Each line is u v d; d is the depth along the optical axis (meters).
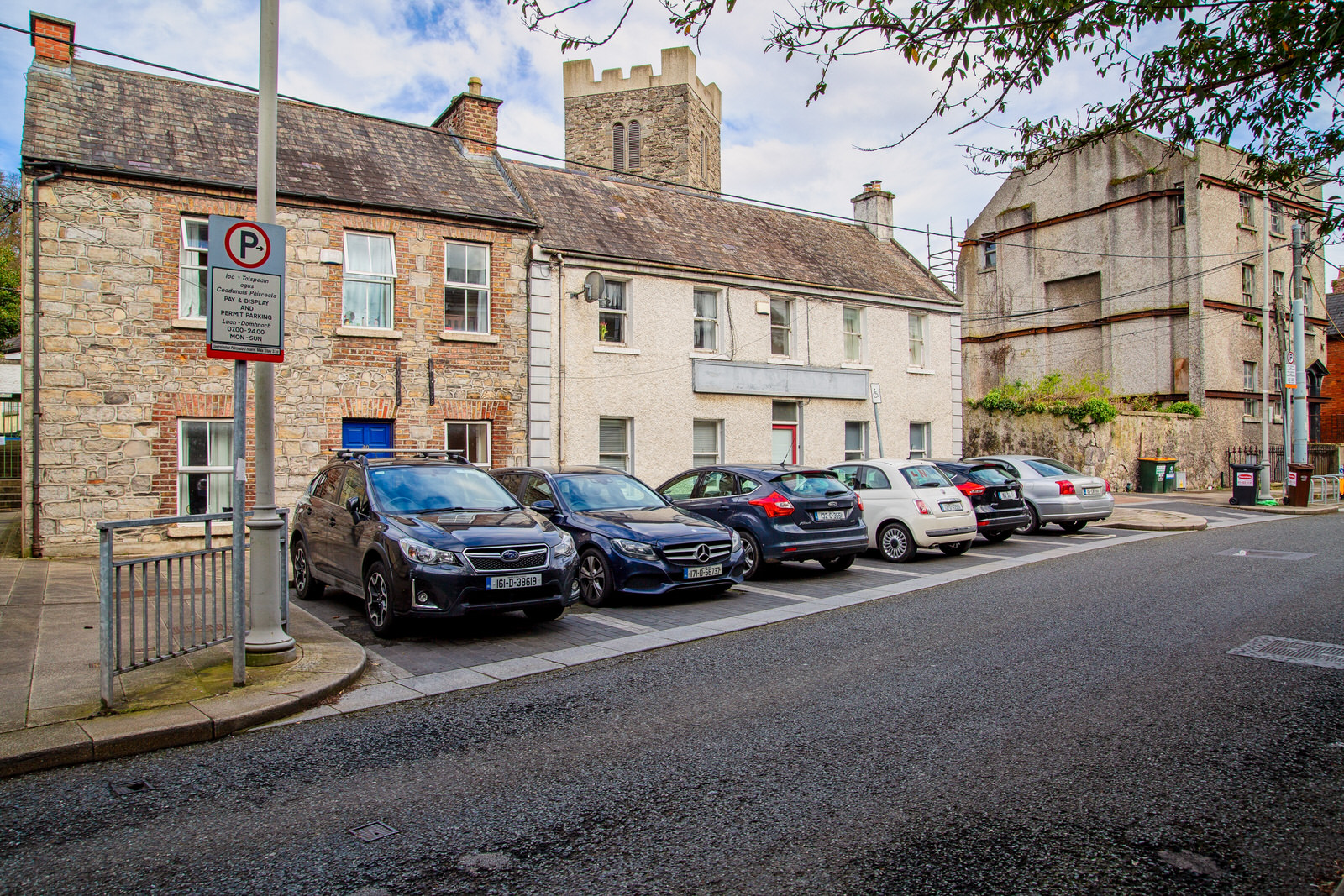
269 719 5.32
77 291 12.10
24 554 11.83
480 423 15.50
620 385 16.97
